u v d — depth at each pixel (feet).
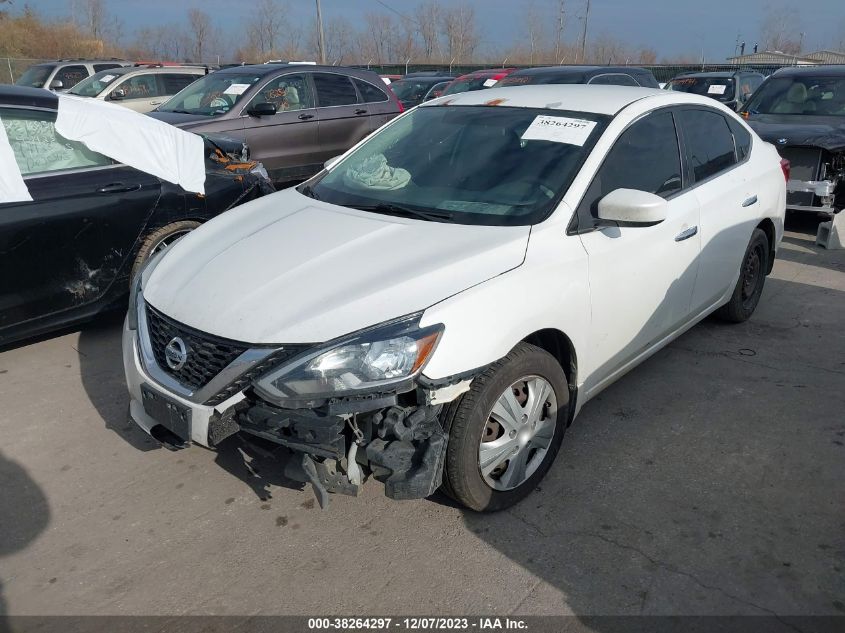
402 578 9.00
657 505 10.36
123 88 40.40
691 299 13.64
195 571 9.16
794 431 12.30
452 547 9.53
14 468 11.34
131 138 15.64
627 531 9.82
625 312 11.46
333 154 30.68
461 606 8.57
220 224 11.86
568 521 10.02
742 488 10.75
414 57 179.52
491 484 9.80
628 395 13.56
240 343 8.67
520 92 13.48
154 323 9.84
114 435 12.28
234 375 8.63
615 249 10.97
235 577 9.05
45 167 14.69
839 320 17.37
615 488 10.75
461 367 8.73
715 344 15.85
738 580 8.92
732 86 46.98
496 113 12.80
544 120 12.14
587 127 11.70
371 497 10.57
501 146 11.92
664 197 12.44
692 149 13.56
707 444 11.92
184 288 9.79
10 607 8.59
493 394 9.30
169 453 11.74
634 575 9.02
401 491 8.61
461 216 10.68
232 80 29.14
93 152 15.37
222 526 9.98
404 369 8.38
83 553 9.49
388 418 8.59
